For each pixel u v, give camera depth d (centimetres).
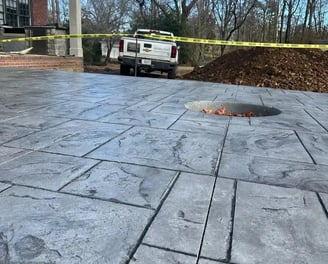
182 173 203
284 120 374
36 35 1177
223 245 133
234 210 160
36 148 238
